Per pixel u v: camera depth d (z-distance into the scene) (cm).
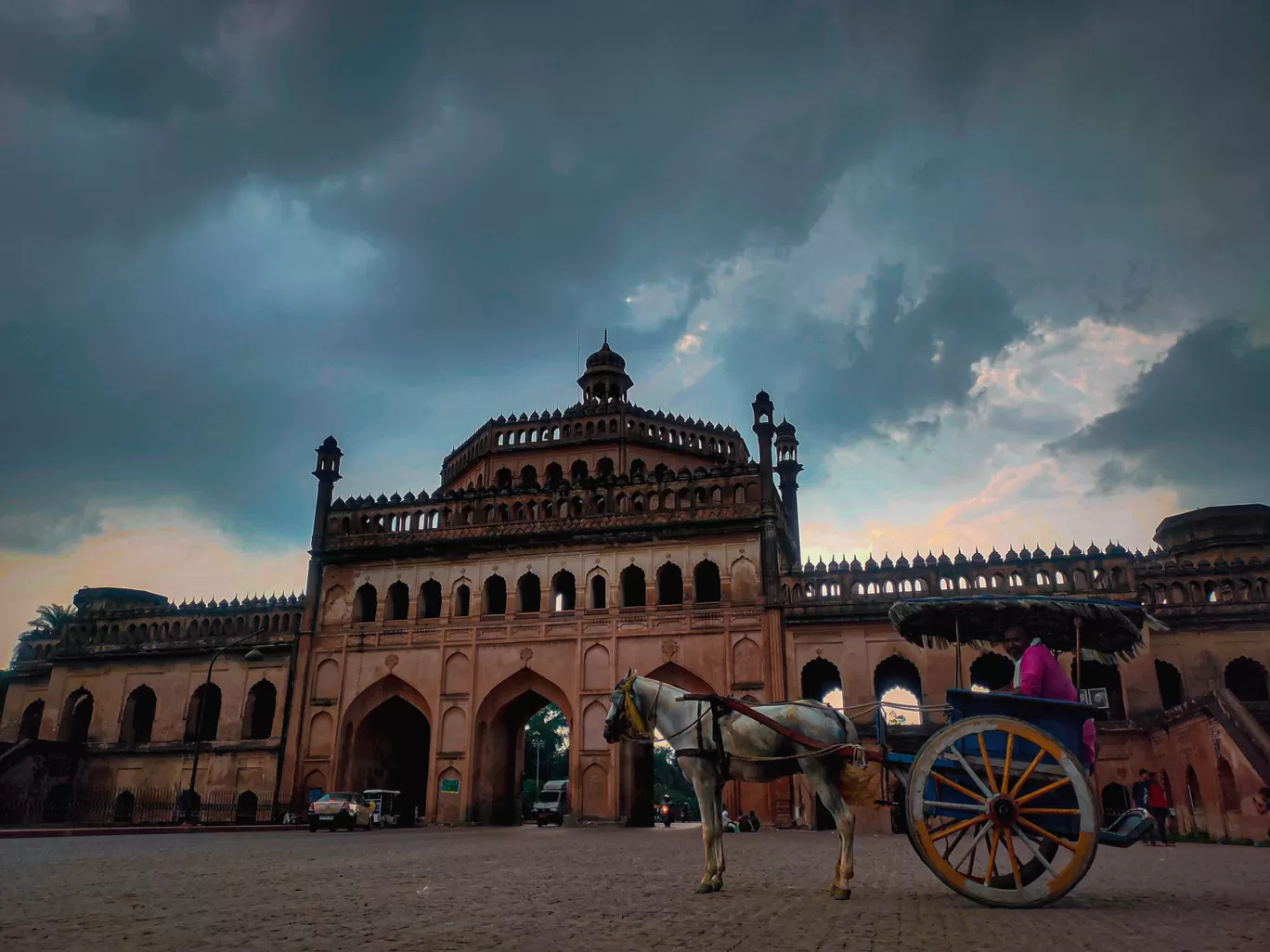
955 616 880
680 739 792
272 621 3192
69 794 3183
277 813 2853
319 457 3250
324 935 510
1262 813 1562
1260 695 2506
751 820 2389
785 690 2603
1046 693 713
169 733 3192
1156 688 2352
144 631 3362
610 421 3403
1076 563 2538
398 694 2931
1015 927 536
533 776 7406
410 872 940
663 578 3000
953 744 671
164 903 658
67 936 502
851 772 712
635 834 2116
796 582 2727
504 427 3497
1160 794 1688
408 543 3045
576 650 2803
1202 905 645
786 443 3522
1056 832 636
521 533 2952
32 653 3753
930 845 649
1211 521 2998
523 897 698
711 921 564
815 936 506
